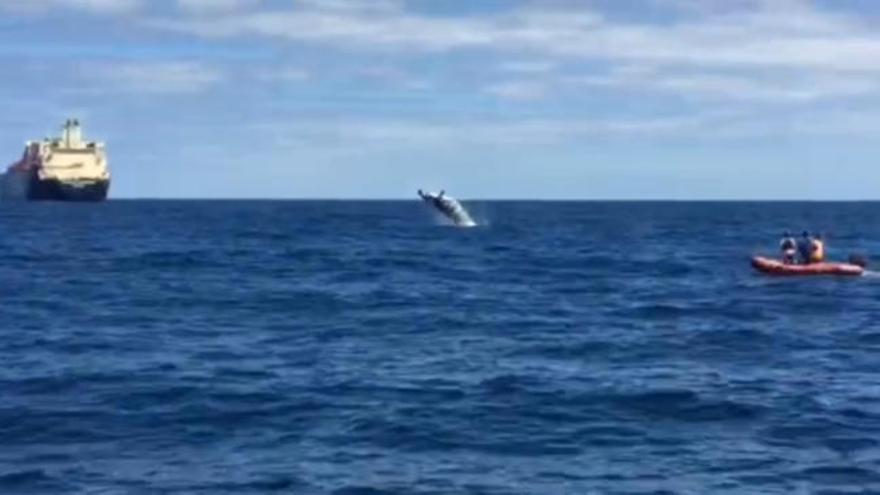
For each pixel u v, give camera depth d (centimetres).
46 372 2805
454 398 2503
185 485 1780
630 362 3069
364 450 2022
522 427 2217
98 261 7038
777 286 5462
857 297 4903
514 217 18175
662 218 18062
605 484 1809
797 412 2356
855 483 1809
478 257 7856
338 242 9725
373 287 5478
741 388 2636
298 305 4622
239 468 1888
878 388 2645
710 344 3438
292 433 2155
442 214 13238
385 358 3127
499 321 4066
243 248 8662
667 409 2391
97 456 1961
